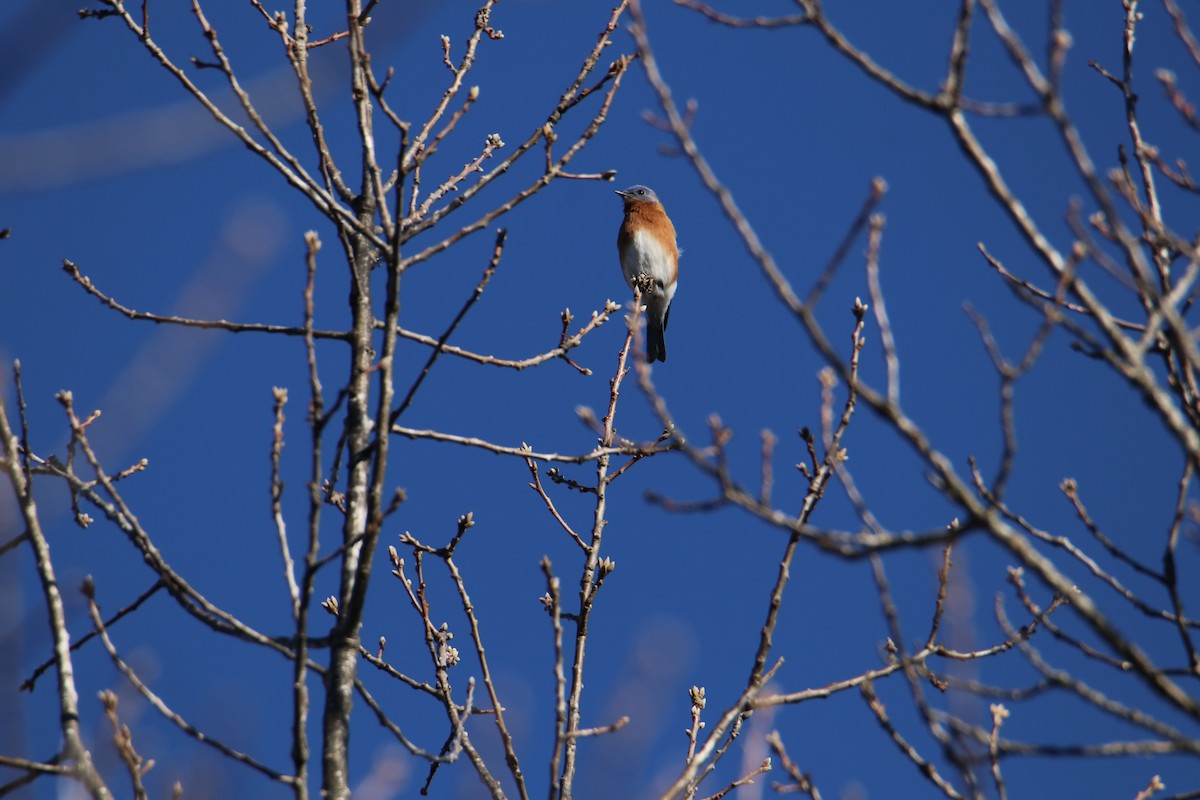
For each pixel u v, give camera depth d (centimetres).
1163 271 977
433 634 1155
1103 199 789
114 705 852
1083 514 980
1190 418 909
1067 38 793
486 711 1105
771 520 803
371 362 1205
